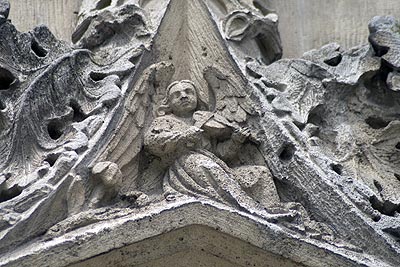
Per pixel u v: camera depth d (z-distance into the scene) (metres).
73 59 4.48
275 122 4.43
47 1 5.20
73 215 4.02
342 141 4.57
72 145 4.16
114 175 4.12
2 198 4.02
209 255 4.05
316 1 5.42
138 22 4.75
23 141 4.18
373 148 4.57
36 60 4.47
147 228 3.95
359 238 4.11
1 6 4.51
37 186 3.98
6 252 3.84
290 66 4.76
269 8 5.26
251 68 4.65
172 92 4.50
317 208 4.21
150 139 4.31
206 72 4.59
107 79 4.48
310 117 4.62
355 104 4.73
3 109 4.25
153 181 4.31
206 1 4.92
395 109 4.72
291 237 4.02
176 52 4.74
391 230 4.11
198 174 4.18
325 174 4.28
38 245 3.86
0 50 4.41
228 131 4.43
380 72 4.77
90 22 4.84
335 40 5.33
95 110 4.34
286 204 4.23
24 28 5.10
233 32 4.84
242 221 4.01
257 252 4.03
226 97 4.55
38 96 4.30
